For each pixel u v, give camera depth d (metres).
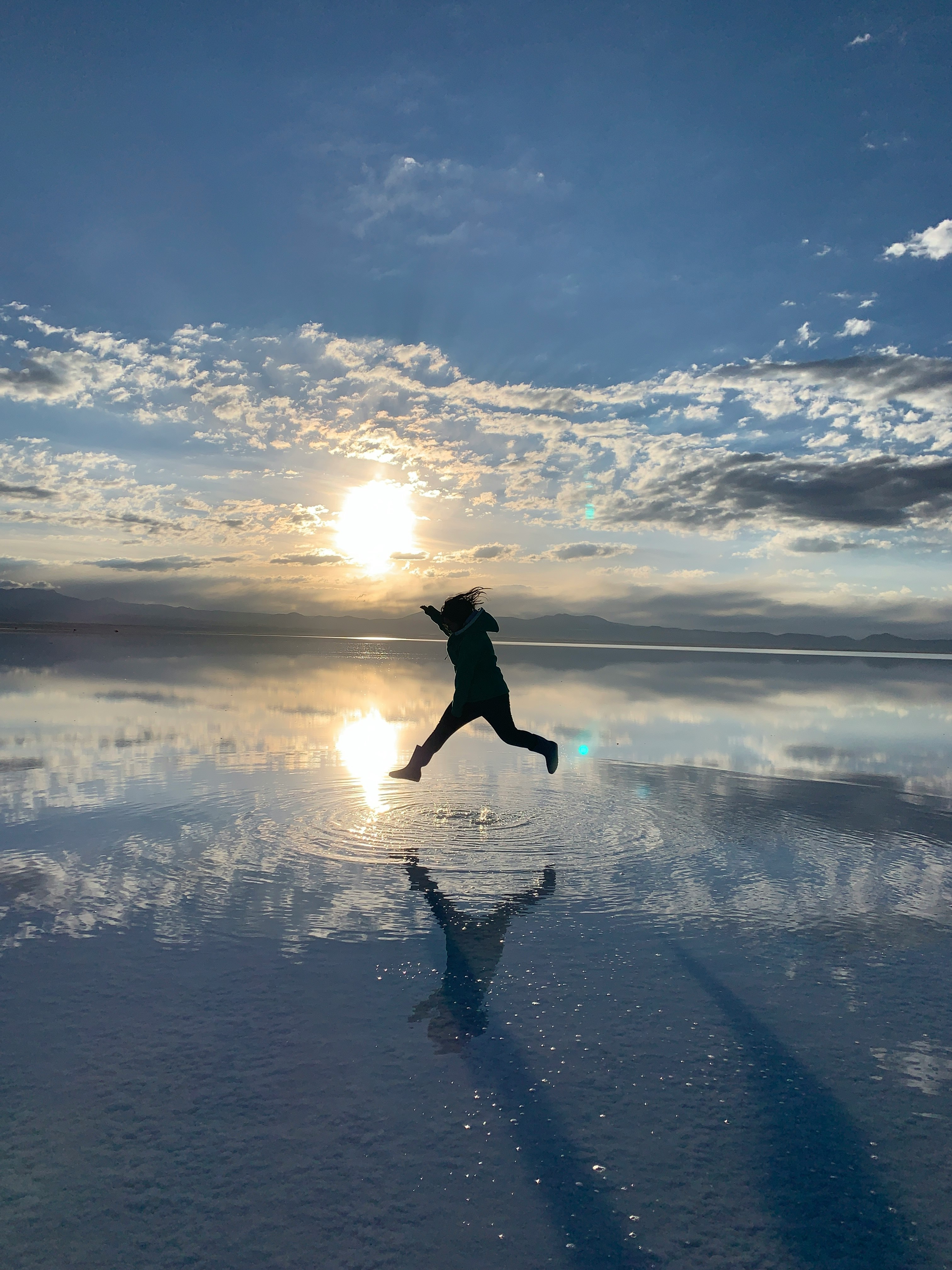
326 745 7.67
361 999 2.54
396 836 4.52
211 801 5.28
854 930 3.20
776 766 6.96
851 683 20.61
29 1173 1.71
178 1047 2.22
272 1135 1.85
